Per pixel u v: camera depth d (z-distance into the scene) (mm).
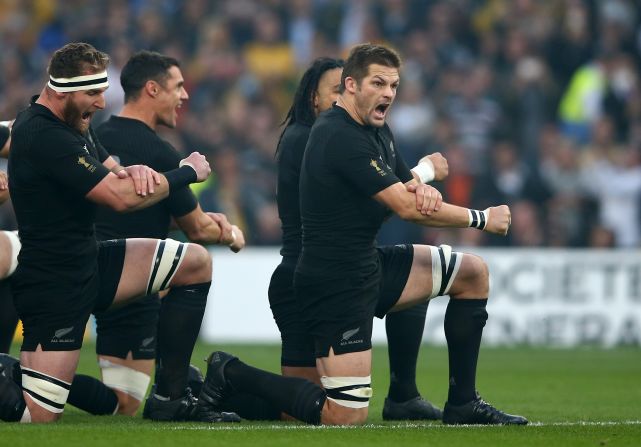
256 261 51844
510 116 62312
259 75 66688
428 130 61094
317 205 22094
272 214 58281
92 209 21953
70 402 24156
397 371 24312
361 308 22047
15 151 21453
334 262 21984
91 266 22094
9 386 21641
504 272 51594
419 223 21906
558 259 51625
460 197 58594
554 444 19328
